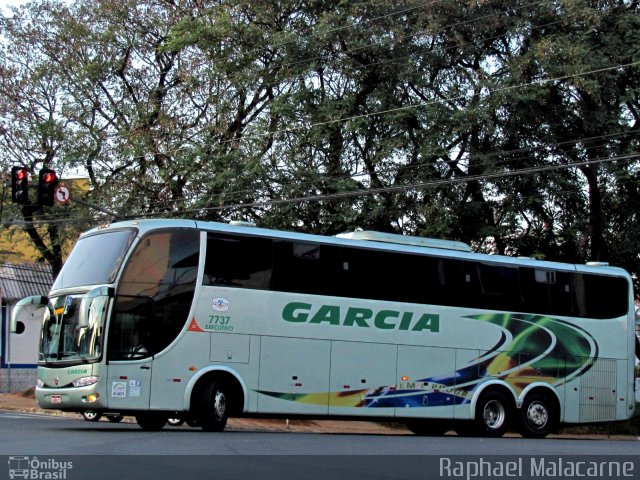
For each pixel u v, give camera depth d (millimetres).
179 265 17125
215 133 30672
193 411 17000
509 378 20844
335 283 18891
